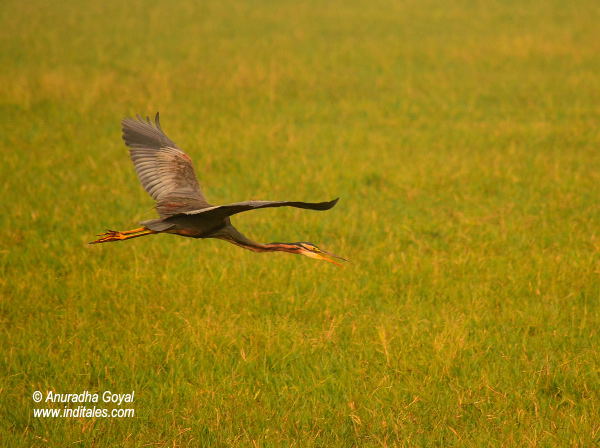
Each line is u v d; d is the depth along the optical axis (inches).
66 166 705.0
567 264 501.0
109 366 386.6
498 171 693.3
